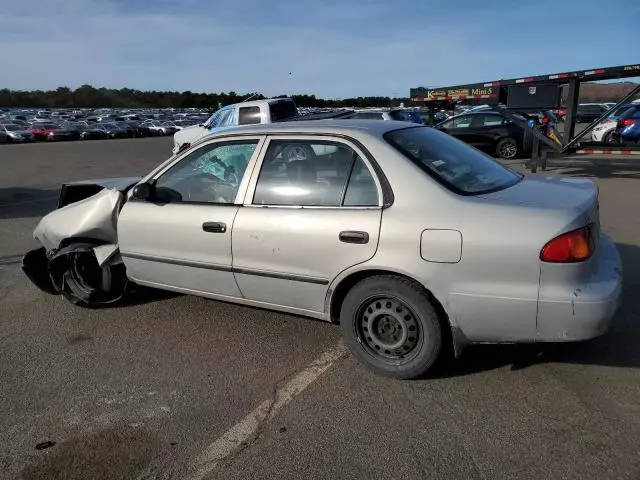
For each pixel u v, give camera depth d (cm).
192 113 7962
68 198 522
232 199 387
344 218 333
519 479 249
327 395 325
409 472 256
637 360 347
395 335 333
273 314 450
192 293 420
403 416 300
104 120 5706
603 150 1119
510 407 303
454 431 285
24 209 1002
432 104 1444
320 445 279
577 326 291
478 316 305
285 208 359
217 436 290
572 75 1095
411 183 322
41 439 293
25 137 3772
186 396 331
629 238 645
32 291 531
